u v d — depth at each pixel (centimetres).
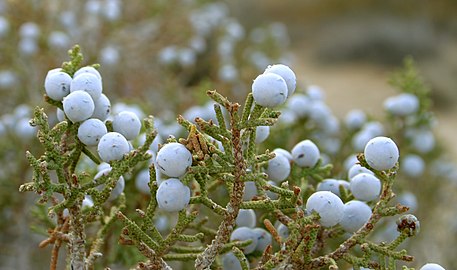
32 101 83
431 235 86
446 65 299
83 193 47
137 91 99
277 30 140
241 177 46
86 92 48
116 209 50
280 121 64
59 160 47
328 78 289
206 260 47
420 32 329
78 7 103
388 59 310
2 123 68
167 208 46
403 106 66
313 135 67
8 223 70
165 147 46
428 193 83
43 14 93
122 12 109
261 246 50
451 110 248
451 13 361
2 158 68
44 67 88
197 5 131
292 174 51
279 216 47
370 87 268
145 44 109
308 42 344
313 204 47
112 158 47
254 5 264
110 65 96
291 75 47
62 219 49
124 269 63
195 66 120
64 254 74
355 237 47
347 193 51
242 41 134
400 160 67
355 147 67
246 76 116
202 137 46
